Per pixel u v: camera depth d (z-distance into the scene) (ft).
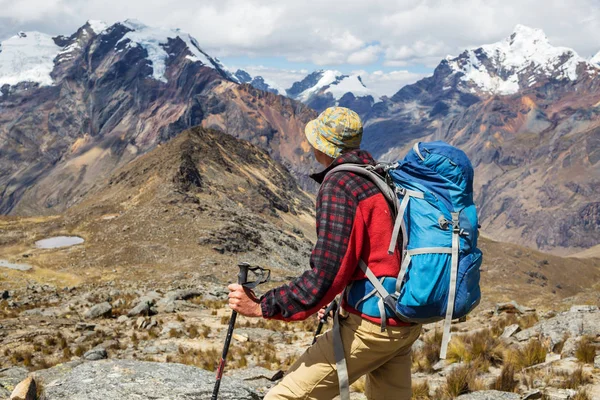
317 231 11.87
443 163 12.30
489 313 64.23
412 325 12.48
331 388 12.78
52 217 451.12
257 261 343.46
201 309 94.94
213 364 48.29
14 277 255.50
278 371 36.32
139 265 293.23
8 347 62.80
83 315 89.20
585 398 24.18
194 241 343.05
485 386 27.96
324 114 13.32
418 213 12.10
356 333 12.34
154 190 465.06
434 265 11.71
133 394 16.66
